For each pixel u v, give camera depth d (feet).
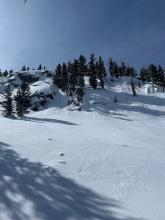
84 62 380.78
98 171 41.65
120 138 92.94
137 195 34.86
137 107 263.49
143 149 68.49
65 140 61.72
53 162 42.22
